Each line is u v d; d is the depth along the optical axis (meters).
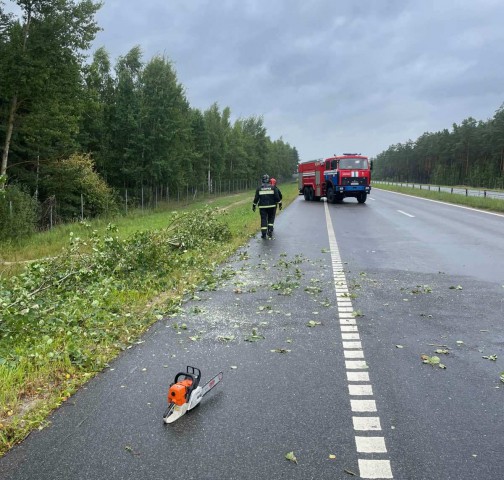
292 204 31.11
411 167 150.75
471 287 8.03
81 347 5.18
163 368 4.67
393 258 10.98
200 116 57.34
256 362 4.79
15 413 3.75
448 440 3.32
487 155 96.81
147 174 40.47
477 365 4.68
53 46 25.70
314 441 3.32
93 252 8.90
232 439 3.35
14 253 14.88
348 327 5.92
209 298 7.52
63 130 27.56
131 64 41.25
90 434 3.43
